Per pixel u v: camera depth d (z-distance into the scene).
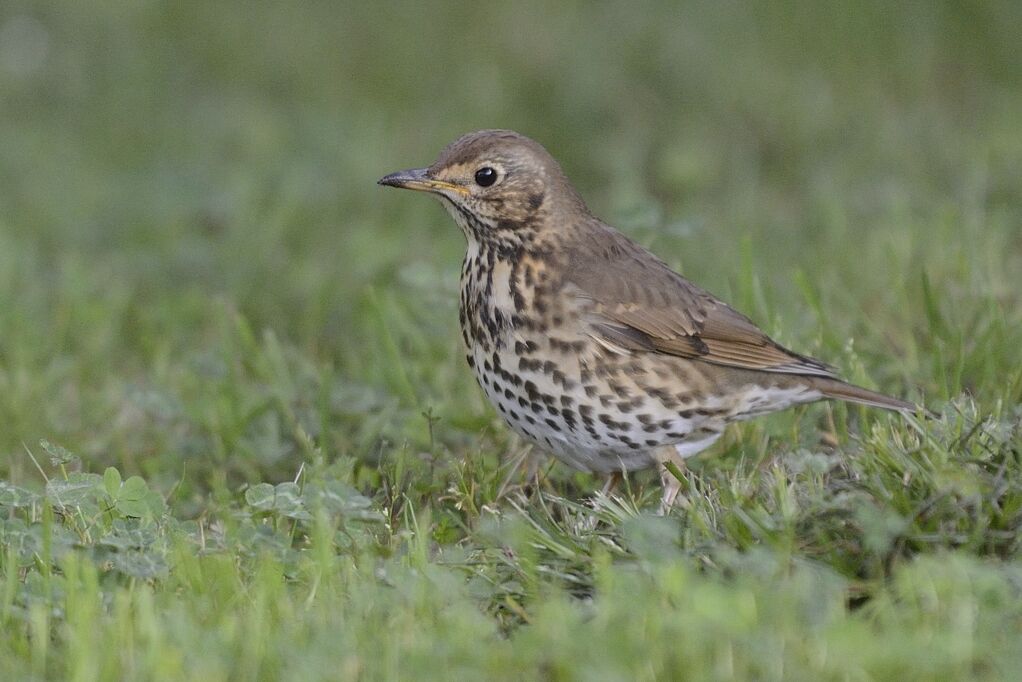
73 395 13.27
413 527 9.58
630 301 10.41
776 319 12.25
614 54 20.86
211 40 22.53
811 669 7.11
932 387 11.55
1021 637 7.37
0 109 21.44
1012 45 20.80
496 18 22.05
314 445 11.66
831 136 19.19
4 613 8.00
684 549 8.45
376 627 7.72
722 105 19.89
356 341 14.09
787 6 21.44
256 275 16.00
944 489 8.52
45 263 17.33
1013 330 11.88
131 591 8.05
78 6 23.38
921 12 21.22
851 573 8.30
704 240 16.30
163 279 16.27
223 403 11.95
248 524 9.28
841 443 10.95
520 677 7.27
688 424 10.53
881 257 14.24
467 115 20.19
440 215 18.33
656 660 7.17
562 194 10.80
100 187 19.05
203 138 20.58
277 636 7.67
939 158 18.16
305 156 19.61
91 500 9.50
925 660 7.03
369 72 21.59
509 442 11.41
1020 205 16.69
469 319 10.69
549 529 8.99
